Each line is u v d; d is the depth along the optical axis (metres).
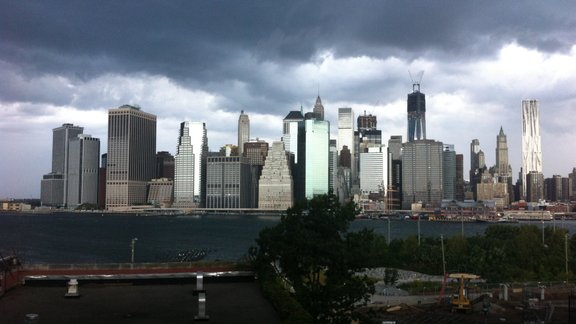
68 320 39.88
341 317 54.81
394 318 94.00
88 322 39.41
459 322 92.50
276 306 44.22
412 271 155.75
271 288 49.03
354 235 58.09
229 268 57.78
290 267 54.81
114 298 47.84
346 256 53.44
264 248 56.19
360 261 55.06
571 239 177.50
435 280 136.62
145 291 51.19
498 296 115.50
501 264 142.88
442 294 111.19
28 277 52.38
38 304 44.94
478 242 172.38
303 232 54.03
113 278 54.06
